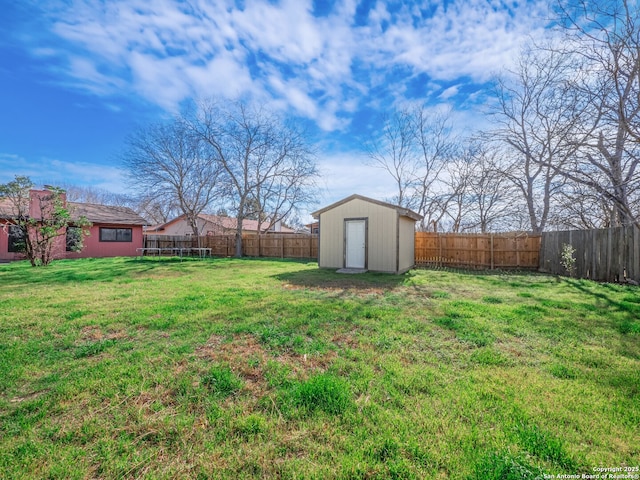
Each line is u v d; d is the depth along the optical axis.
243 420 1.85
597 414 1.87
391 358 2.76
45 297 5.50
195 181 18.55
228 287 6.49
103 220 16.72
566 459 1.49
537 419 1.82
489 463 1.45
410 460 1.52
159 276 8.48
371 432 1.74
